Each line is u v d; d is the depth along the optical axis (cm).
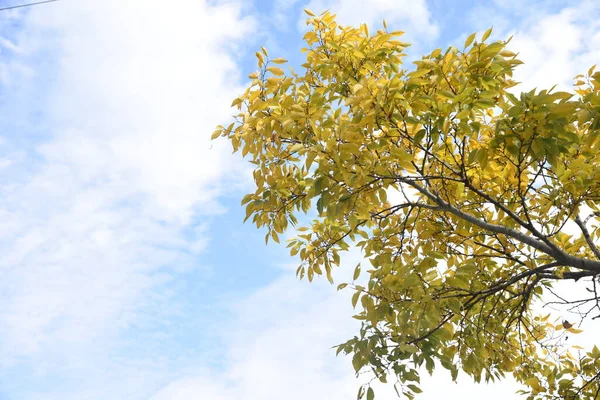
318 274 490
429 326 362
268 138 399
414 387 366
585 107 319
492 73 360
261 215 447
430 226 476
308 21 457
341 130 336
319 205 354
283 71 392
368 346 363
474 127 337
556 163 339
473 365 427
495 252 496
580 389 498
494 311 506
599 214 448
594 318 416
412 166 383
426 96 348
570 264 390
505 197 457
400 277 376
